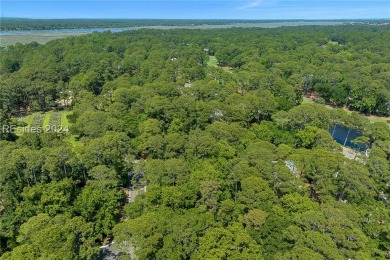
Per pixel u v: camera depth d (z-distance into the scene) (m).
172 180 52.78
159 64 147.88
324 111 82.00
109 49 199.88
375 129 75.94
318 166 53.28
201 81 115.94
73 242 39.25
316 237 37.47
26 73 115.81
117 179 55.84
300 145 75.62
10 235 44.44
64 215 45.66
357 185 49.38
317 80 131.38
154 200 49.12
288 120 81.62
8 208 48.38
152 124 72.94
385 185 54.22
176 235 39.56
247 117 85.31
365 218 44.72
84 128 74.81
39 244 37.62
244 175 51.31
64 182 50.47
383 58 167.50
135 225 40.41
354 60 170.38
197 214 44.59
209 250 37.97
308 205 45.41
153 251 38.53
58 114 104.06
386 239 42.69
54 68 135.00
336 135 94.75
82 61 152.38
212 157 60.69
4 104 98.38
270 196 46.59
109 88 111.00
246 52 189.25
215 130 70.25
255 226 43.31
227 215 45.84
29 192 47.59
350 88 118.06
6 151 53.88
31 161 50.38
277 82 112.94
